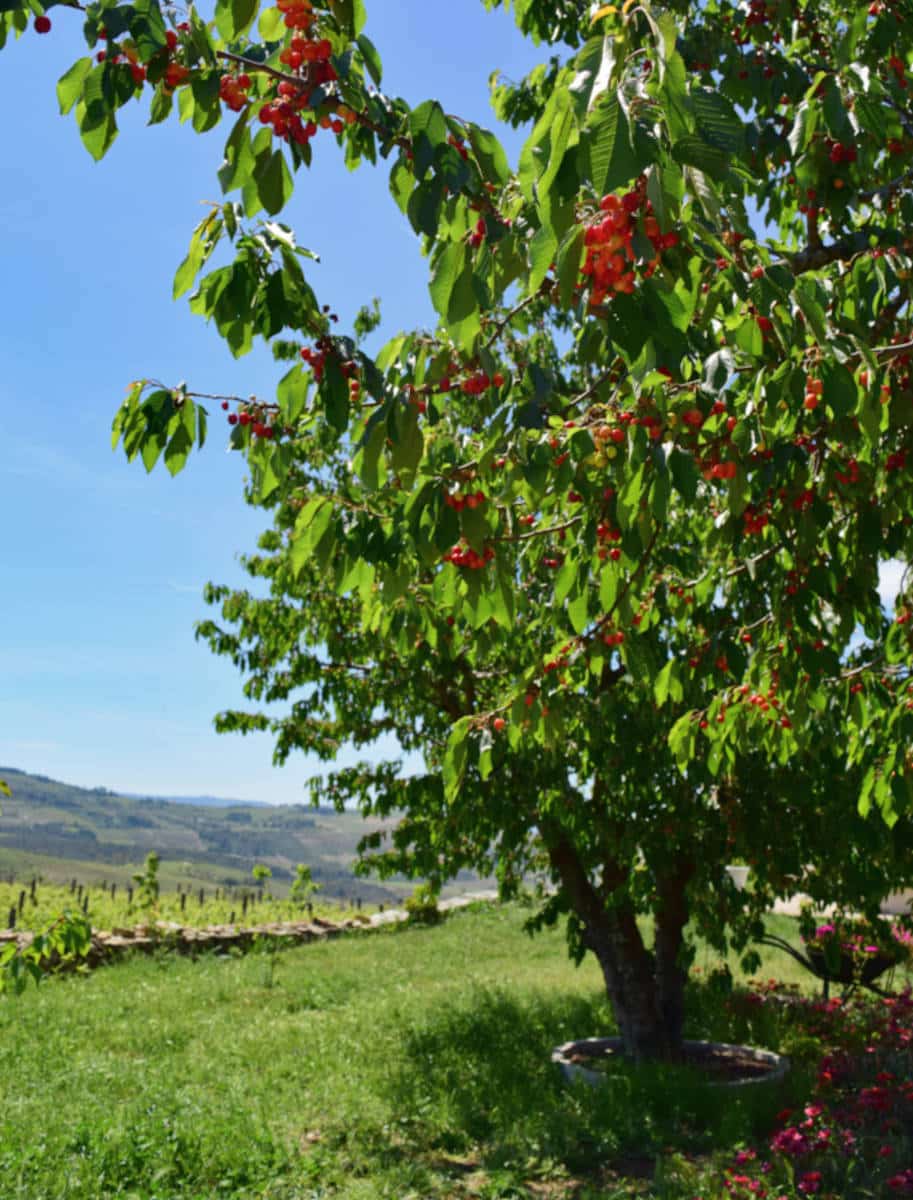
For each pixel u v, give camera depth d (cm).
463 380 333
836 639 468
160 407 286
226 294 248
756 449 345
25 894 2045
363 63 230
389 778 920
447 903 2330
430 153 217
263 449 344
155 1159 618
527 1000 1180
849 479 368
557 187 180
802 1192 559
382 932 2014
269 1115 725
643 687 697
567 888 937
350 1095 780
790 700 452
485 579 327
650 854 804
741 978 1342
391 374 294
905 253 348
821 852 788
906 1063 822
